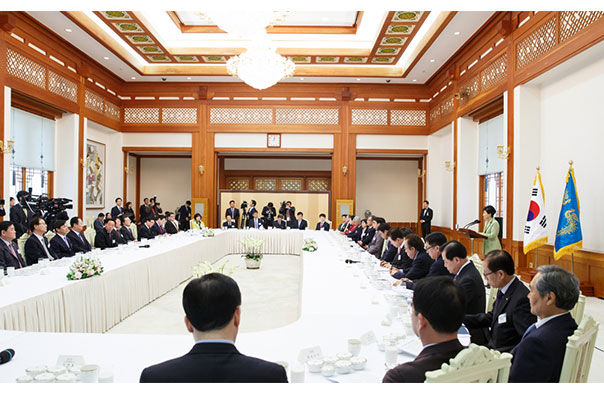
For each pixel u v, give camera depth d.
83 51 9.60
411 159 14.39
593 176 5.53
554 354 1.60
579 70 5.82
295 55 10.25
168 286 5.91
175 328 4.25
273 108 12.24
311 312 2.57
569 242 5.16
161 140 12.32
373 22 9.11
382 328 2.27
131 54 10.41
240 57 7.45
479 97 8.42
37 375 1.62
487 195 9.25
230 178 14.63
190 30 9.58
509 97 7.10
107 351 1.98
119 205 10.73
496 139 8.58
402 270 4.21
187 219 12.23
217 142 12.30
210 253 8.28
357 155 13.84
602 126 5.37
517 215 6.77
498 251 2.34
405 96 12.13
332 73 11.23
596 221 5.44
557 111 6.32
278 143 12.25
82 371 1.58
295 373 1.54
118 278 4.38
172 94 12.27
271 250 9.98
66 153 9.67
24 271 3.80
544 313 1.73
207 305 1.19
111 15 8.19
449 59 9.76
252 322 4.49
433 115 11.77
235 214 11.44
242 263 8.54
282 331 2.23
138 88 12.23
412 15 7.98
